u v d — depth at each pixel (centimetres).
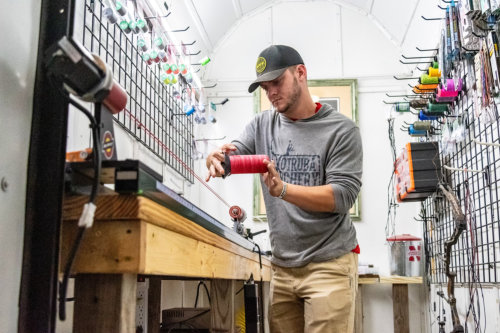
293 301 185
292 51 178
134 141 224
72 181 93
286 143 184
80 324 87
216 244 142
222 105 411
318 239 175
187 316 236
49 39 105
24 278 93
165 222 95
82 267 85
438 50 305
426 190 319
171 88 289
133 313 90
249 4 409
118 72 208
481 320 262
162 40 232
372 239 385
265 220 390
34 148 98
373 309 377
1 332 93
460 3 243
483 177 252
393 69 407
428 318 369
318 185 177
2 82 95
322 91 405
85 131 170
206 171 398
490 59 215
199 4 340
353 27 416
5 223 94
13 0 99
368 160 396
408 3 352
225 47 420
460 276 300
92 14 178
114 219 85
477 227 267
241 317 287
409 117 399
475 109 246
